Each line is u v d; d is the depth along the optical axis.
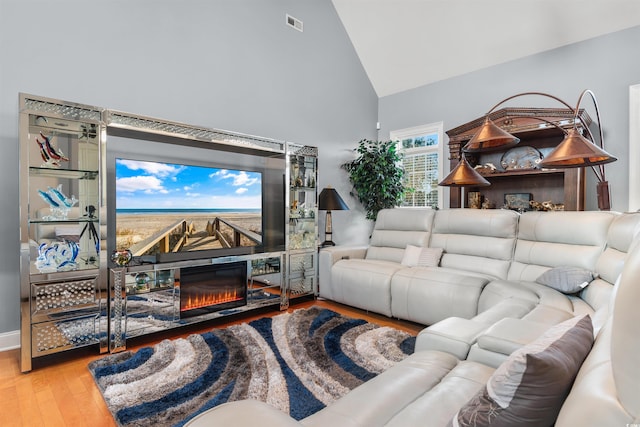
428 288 3.08
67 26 2.90
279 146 3.89
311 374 2.18
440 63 5.11
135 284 2.75
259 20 4.29
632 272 0.57
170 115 3.50
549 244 3.03
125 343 2.66
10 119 2.67
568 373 0.79
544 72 4.28
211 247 3.52
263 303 3.62
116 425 1.73
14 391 2.04
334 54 5.29
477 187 4.93
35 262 2.41
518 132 4.12
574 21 3.94
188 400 1.89
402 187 5.44
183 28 3.60
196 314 3.10
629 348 0.54
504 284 2.73
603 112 3.86
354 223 5.60
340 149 5.39
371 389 1.27
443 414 1.09
